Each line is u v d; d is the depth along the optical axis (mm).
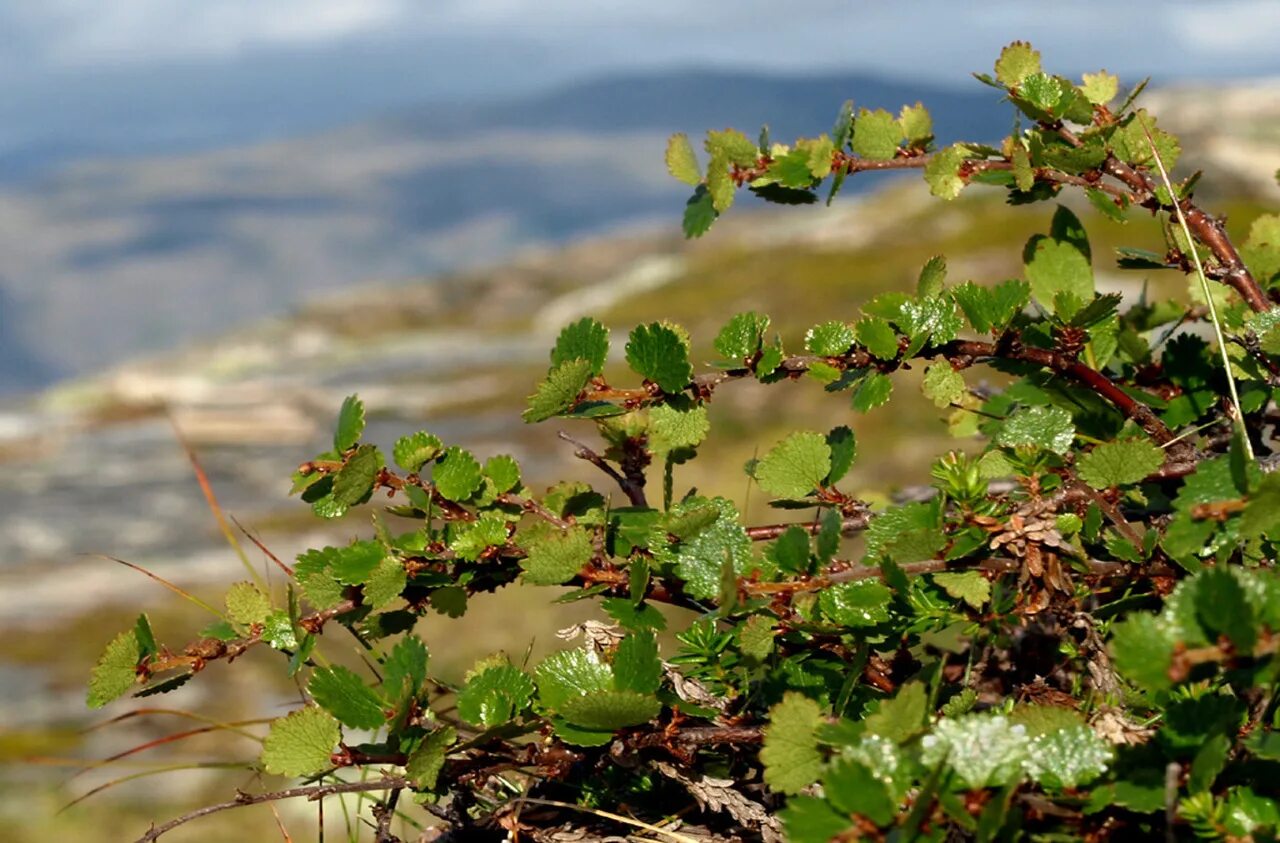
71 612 17781
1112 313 1945
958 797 1415
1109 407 2074
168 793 9820
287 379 49875
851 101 2148
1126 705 1705
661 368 1887
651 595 1923
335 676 1734
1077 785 1478
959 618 1782
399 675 1738
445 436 29984
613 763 1947
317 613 1883
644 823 1925
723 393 28562
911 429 23469
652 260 81375
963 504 1776
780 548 1752
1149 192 2070
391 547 1878
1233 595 1280
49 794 10086
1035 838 1470
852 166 2139
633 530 1916
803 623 1813
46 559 21172
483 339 65812
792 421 25734
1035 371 2061
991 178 2096
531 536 1858
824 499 1926
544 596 12047
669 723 1803
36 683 14664
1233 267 2061
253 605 1931
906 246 62375
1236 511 1464
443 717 1939
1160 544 1780
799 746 1518
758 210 91000
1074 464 1913
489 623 11109
